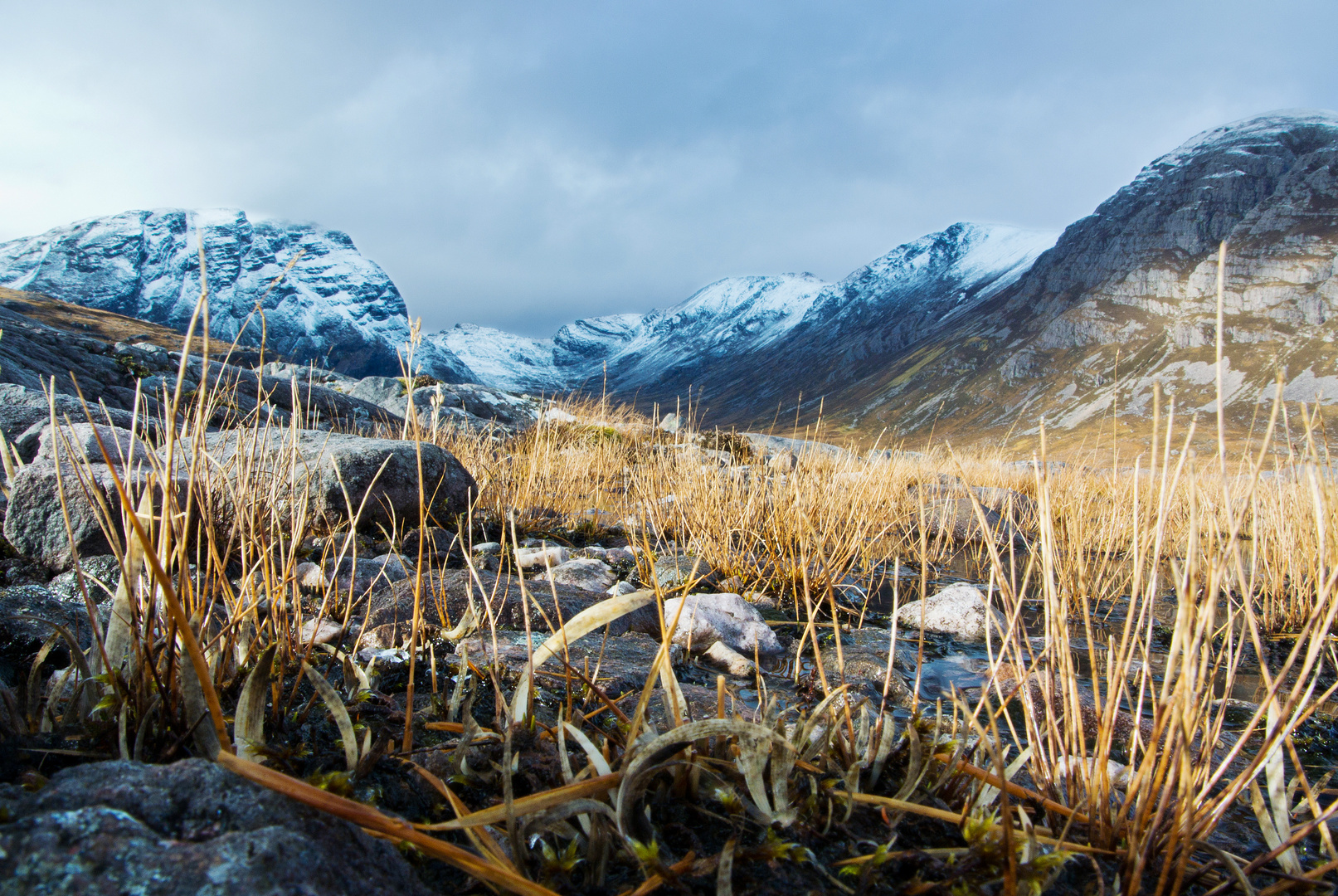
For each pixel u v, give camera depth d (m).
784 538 4.89
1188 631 1.24
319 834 0.97
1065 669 1.51
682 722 1.38
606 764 1.23
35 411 4.43
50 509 2.83
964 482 1.67
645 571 4.34
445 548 3.98
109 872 0.81
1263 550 4.09
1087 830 1.41
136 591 1.55
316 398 9.86
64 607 2.35
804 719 1.61
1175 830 1.25
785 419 151.00
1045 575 1.56
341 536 3.51
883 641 3.59
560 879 1.10
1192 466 1.29
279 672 1.68
